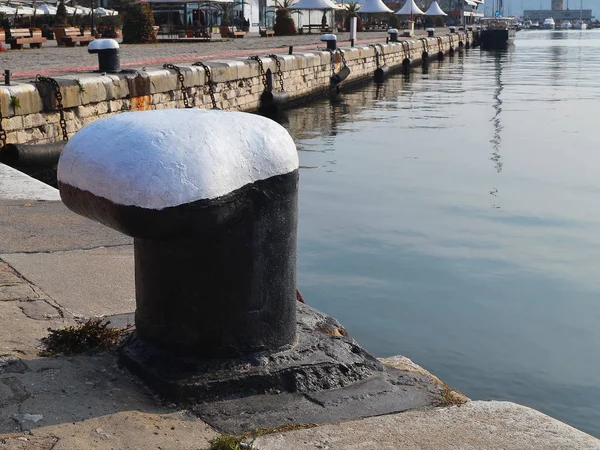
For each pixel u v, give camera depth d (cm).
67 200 355
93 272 519
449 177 1634
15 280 500
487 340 750
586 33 16638
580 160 1847
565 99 3250
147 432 306
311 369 350
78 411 321
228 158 329
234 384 337
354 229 1194
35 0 4291
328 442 302
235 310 344
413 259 1034
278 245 350
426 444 300
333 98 3356
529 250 1082
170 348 348
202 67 2100
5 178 852
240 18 5884
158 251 344
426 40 5791
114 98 1627
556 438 306
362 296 878
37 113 1373
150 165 318
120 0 5731
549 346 735
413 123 2552
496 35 8362
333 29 7006
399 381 362
